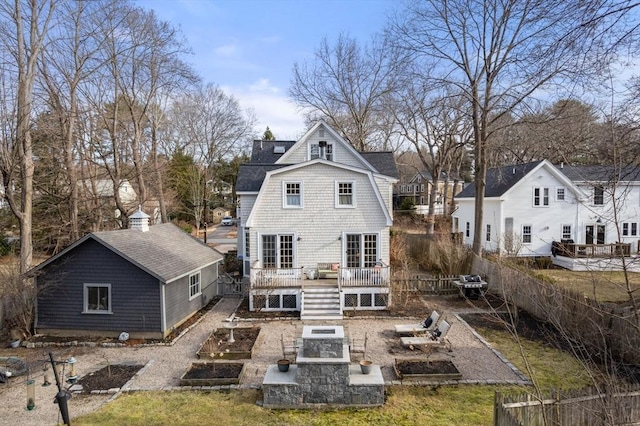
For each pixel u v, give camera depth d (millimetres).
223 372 11891
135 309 15438
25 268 19156
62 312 15695
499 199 30188
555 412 7660
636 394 7559
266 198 20375
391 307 18938
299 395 10172
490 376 11609
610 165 9375
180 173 50875
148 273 15312
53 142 25984
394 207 62250
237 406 10164
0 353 14117
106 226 32875
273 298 19141
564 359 12734
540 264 28203
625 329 10352
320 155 22844
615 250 28000
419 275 24766
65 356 13727
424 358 12891
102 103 28562
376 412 9773
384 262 20391
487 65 23766
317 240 20500
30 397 10172
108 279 15492
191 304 18359
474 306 19203
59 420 9617
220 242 45125
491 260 22672
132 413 9781
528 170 30312
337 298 18500
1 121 18703
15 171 20016
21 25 19656
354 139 46625
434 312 15414
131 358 13453
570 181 29734
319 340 10578
